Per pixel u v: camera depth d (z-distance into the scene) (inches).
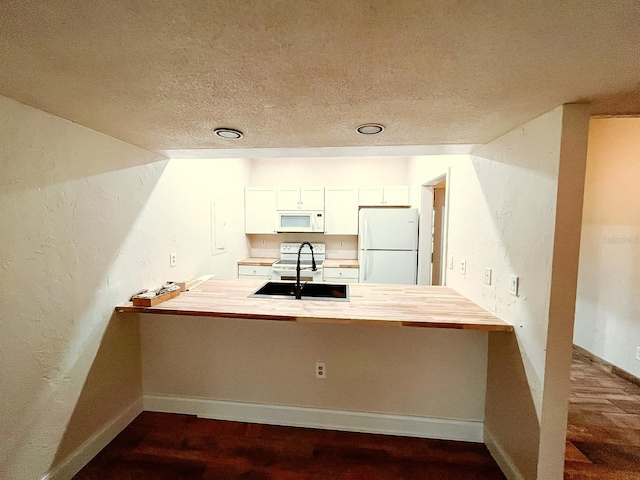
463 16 25.8
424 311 65.1
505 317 59.2
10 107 45.4
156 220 82.6
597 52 30.8
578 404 83.8
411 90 40.6
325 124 54.4
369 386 73.8
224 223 135.1
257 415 77.2
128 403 75.1
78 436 60.5
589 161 109.0
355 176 177.0
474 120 51.9
